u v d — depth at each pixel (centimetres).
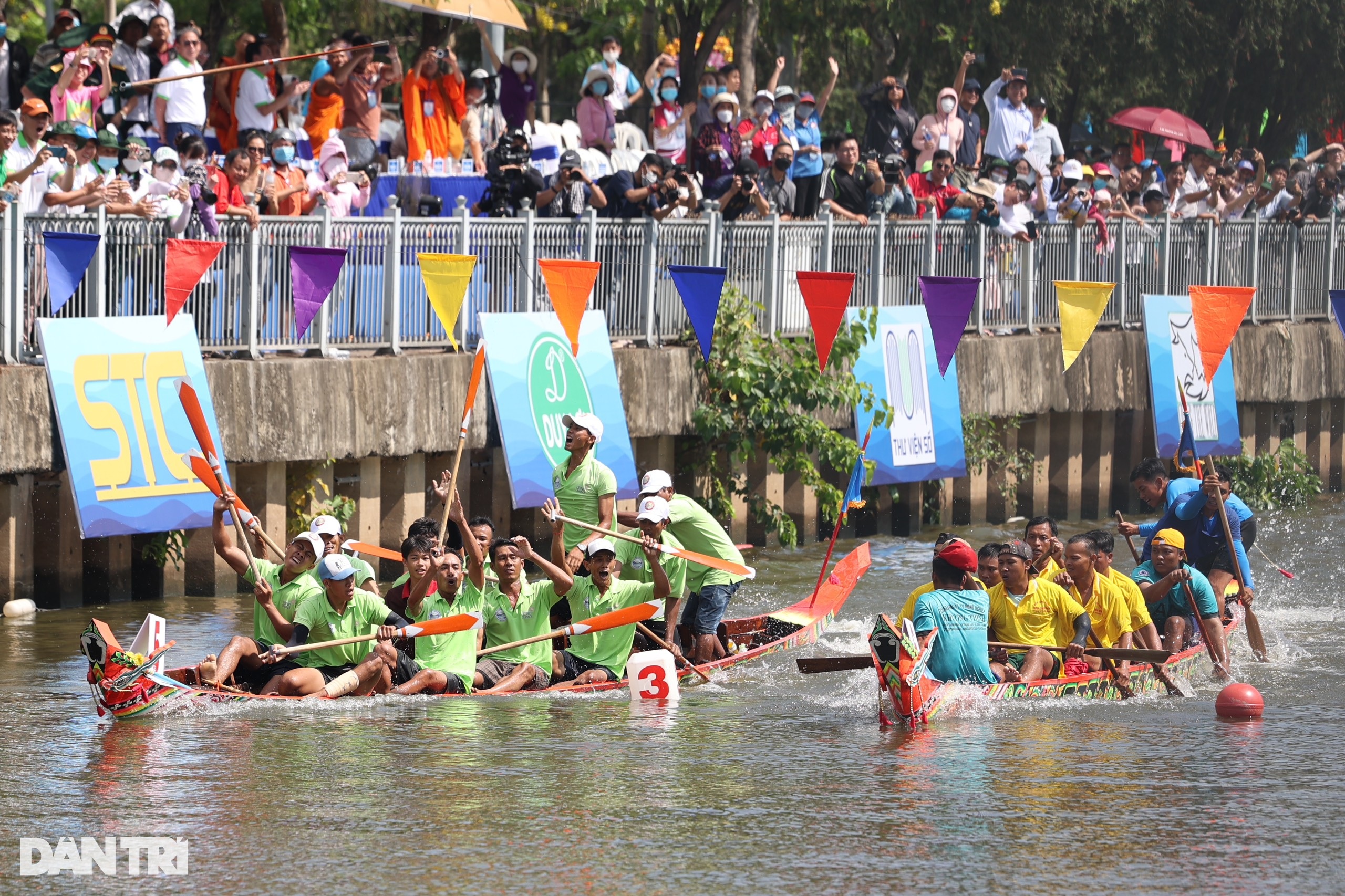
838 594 4641
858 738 3209
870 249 6234
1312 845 2508
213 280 4650
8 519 4406
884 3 8175
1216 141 9619
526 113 6372
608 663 3831
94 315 4403
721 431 5766
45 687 3616
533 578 5381
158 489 4462
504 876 2344
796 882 2325
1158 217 7181
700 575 4066
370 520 5059
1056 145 7006
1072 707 3516
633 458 5441
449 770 2917
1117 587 3656
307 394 4775
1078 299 5066
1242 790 2816
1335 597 5194
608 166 6038
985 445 6631
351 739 3142
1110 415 7194
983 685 3428
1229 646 4253
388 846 2477
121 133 5028
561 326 5338
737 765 2977
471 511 5425
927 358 6309
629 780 2861
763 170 6234
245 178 4788
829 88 6494
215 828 2559
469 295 5162
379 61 5938
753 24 7925
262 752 3031
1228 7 8950
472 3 5809
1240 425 7644
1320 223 7919
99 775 2858
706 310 5278
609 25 8550
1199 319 5316
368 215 5544
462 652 3675
